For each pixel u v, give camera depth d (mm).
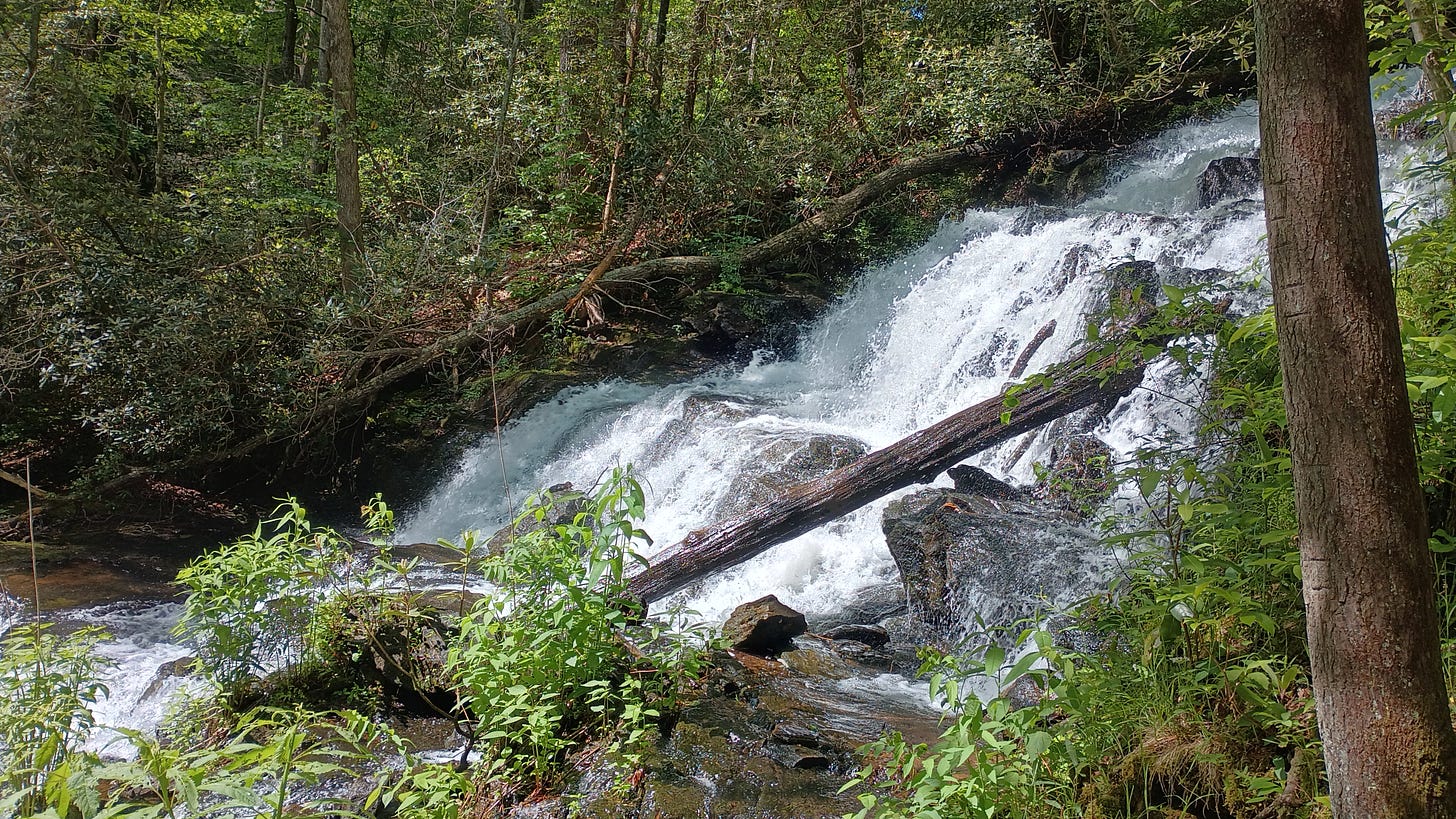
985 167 15828
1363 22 2115
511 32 14461
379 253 11977
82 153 10805
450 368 12945
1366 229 2098
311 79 20094
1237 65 15180
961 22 16953
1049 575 5898
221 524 10414
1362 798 2160
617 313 14102
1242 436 4348
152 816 2279
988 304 11188
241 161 12227
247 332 10695
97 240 10352
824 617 7035
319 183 13812
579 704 4598
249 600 5121
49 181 10305
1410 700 2107
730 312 13312
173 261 10453
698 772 4195
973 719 3039
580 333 13555
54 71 10938
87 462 11023
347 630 5297
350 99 12633
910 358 11547
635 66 15320
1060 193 14664
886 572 7555
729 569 7902
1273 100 2166
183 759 2521
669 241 14750
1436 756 2100
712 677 5113
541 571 4566
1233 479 4168
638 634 5566
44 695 3980
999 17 16594
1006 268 11523
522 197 14961
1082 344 8688
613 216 14914
